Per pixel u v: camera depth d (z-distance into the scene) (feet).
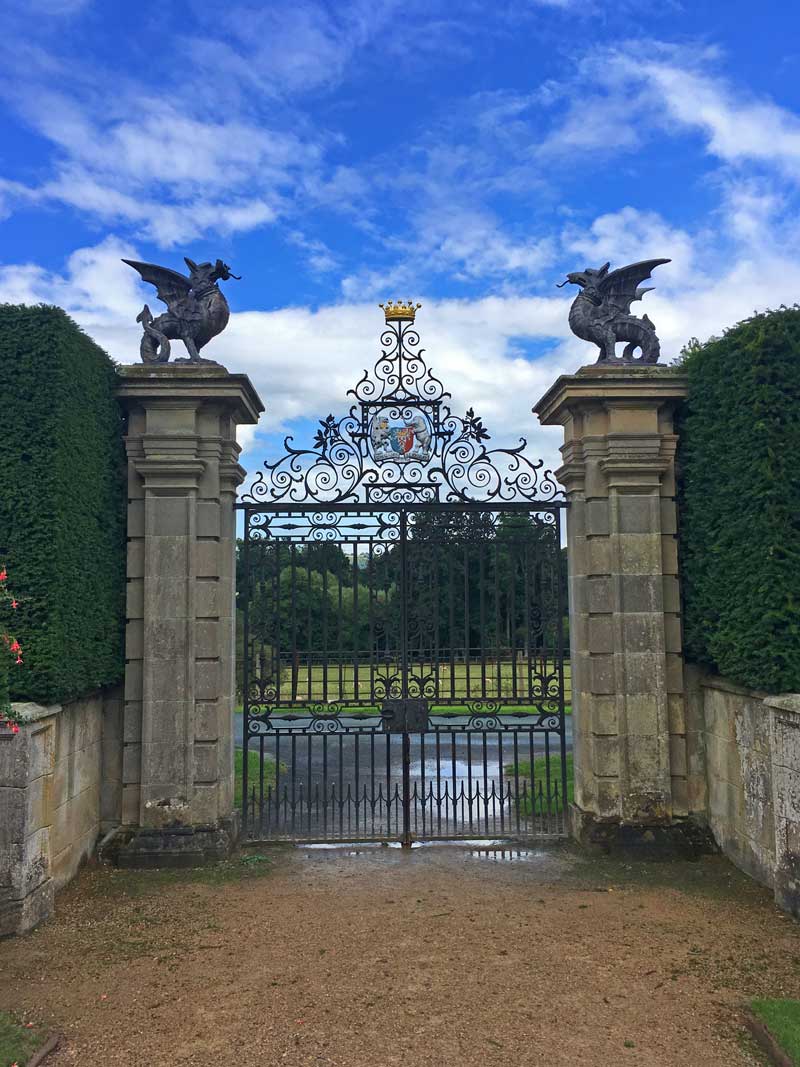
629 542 26.45
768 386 22.21
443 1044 14.06
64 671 21.30
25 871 19.38
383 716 27.40
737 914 20.49
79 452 23.06
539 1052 13.82
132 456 26.17
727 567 23.81
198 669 25.59
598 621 26.43
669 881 23.13
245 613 27.43
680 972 16.96
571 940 18.69
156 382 25.70
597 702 26.23
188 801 25.00
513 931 19.25
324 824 27.22
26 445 21.59
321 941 18.67
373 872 23.95
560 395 27.02
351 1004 15.52
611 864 24.66
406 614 27.68
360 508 27.78
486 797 27.50
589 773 26.50
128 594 25.99
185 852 24.64
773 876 22.06
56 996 16.01
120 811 26.03
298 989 16.16
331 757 47.34
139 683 25.81
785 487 21.83
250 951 18.13
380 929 19.38
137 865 24.48
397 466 27.78
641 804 25.72
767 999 15.42
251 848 26.35
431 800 28.30
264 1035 14.40
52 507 21.29
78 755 23.79
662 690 26.08
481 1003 15.55
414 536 27.96
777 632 21.39
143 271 27.04
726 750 24.97
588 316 27.84
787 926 19.61
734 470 23.56
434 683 27.68
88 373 23.89
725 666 23.97
